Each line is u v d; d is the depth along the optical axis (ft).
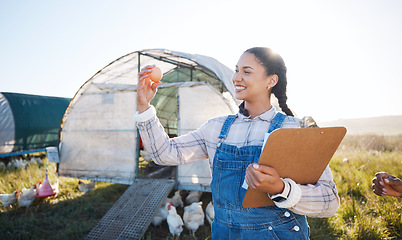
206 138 4.89
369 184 21.27
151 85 4.79
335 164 29.81
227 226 4.15
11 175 25.32
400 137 54.75
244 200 3.56
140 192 17.47
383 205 16.31
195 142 5.01
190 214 15.30
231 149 4.30
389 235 13.75
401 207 15.30
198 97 19.57
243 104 4.85
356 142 52.34
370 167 27.14
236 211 4.06
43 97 42.86
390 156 31.63
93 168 21.89
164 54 21.53
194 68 25.57
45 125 38.99
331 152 3.43
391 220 14.73
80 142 22.43
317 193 3.47
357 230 13.65
